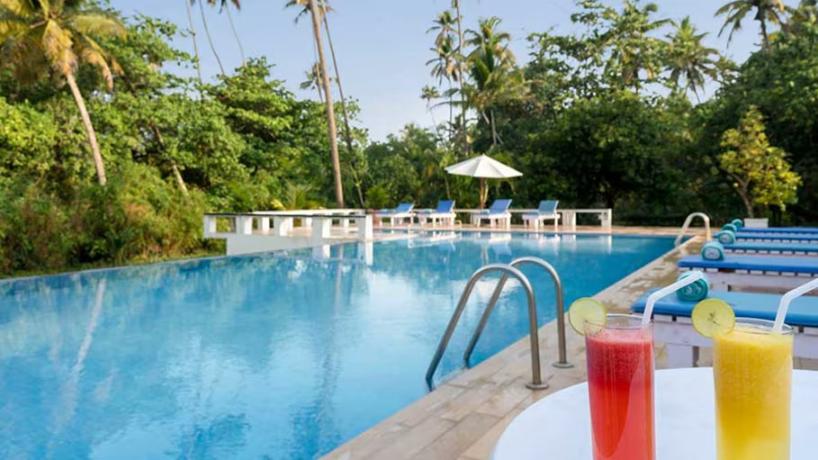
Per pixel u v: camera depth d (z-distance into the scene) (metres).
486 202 19.98
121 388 3.77
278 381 3.87
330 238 12.43
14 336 5.09
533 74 24.47
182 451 2.88
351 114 23.67
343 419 3.25
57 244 12.25
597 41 22.94
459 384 3.17
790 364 0.85
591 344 0.93
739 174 15.14
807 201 16.41
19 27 13.71
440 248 11.45
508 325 5.30
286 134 21.62
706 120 17.17
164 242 14.42
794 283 4.25
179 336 5.05
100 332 5.21
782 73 15.64
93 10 15.10
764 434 0.83
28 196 12.40
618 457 0.89
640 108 18.09
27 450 2.91
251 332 5.18
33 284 7.80
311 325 5.42
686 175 17.72
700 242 11.09
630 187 19.05
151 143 18.17
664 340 2.92
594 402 0.92
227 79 21.23
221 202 18.30
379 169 23.45
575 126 18.19
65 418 3.29
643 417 0.89
